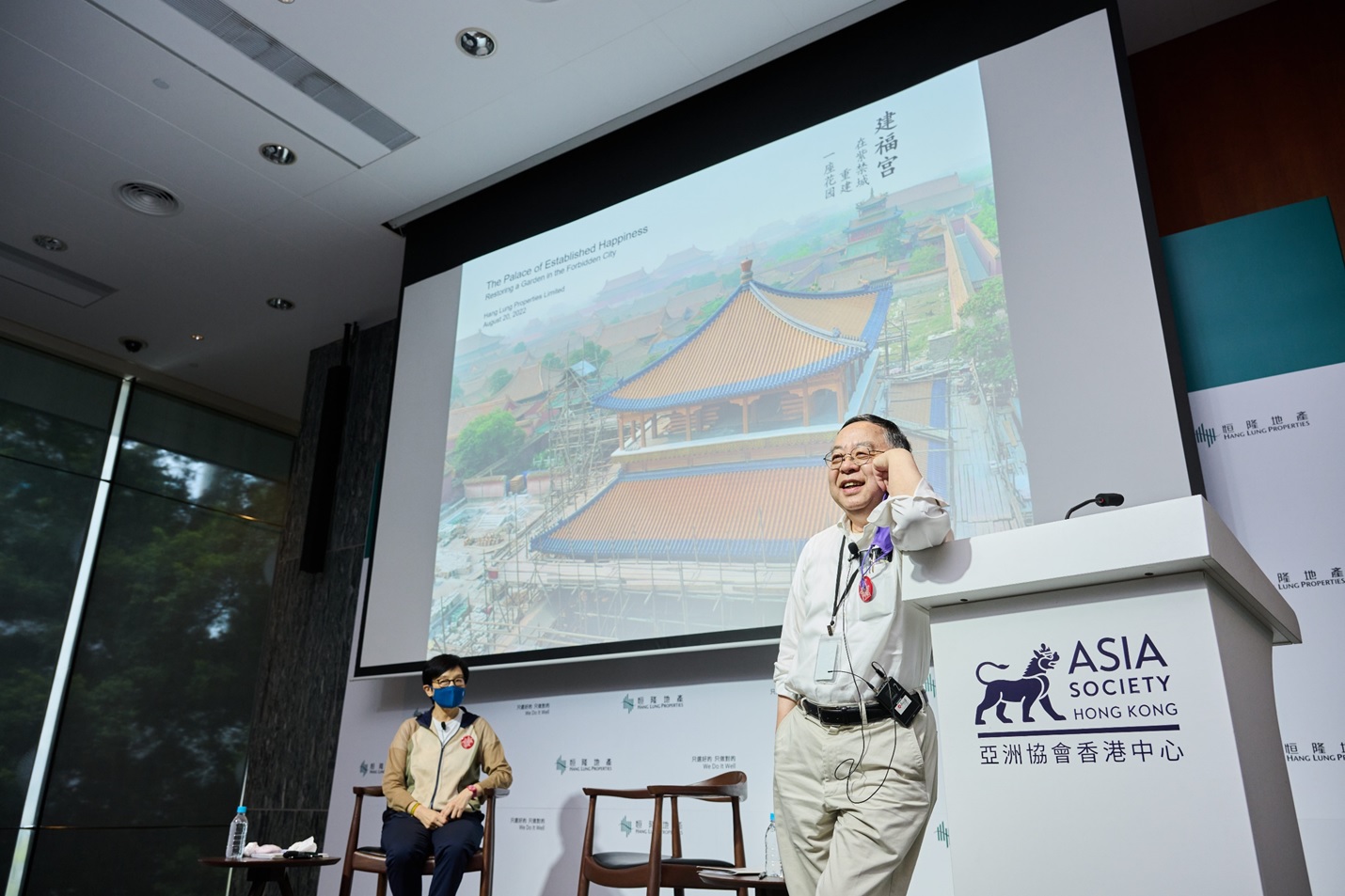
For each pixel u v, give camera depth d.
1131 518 1.18
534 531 4.04
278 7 3.72
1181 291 3.17
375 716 4.66
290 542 5.91
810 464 3.35
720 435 3.63
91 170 4.73
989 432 3.03
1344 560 2.67
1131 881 1.12
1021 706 1.26
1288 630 1.49
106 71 4.09
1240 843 1.06
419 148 4.54
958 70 3.49
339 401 5.79
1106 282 2.96
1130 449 2.78
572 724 3.85
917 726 1.60
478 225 4.86
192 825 6.52
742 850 2.87
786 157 3.84
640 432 3.87
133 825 6.25
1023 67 3.34
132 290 5.82
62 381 6.49
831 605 1.74
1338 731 2.55
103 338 6.40
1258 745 1.19
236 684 7.00
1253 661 1.28
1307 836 2.52
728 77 4.07
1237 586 1.22
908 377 3.24
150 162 4.67
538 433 4.21
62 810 5.97
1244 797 1.07
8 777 5.80
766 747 3.34
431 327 4.83
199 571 6.98
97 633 6.34
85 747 6.14
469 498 4.33
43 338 6.34
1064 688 1.23
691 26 3.81
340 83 4.12
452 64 4.02
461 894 3.92
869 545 1.71
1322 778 2.54
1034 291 3.08
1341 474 2.75
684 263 4.00
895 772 1.57
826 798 1.61
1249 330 3.02
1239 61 3.59
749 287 3.77
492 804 3.29
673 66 4.02
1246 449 2.91
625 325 4.09
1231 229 3.15
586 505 3.91
